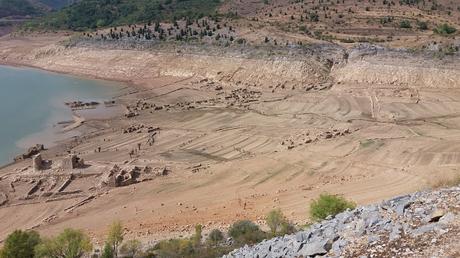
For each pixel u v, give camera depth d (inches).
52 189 2689.5
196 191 2470.5
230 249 1444.4
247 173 2642.7
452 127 3351.4
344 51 5098.4
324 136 3228.3
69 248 1578.5
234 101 4456.2
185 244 1603.1
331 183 2369.6
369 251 657.6
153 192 2519.7
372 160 2696.9
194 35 6200.8
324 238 747.4
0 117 4377.5
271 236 1541.6
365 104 4060.0
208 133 3612.2
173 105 4520.2
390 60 4714.6
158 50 6190.9
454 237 624.1
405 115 3688.5
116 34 6855.3
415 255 613.3
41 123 4173.2
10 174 2957.7
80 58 6756.9
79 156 3270.2
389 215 744.3
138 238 1899.6
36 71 6727.4
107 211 2343.8
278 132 3489.2
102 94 5236.2
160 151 3282.5
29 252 1603.1
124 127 3932.1
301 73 4938.5
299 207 2037.4
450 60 4466.0
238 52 5531.5
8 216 2402.8
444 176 2181.3
